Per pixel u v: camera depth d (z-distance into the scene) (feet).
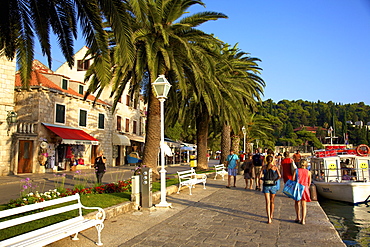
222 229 24.12
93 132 107.76
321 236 22.29
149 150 49.52
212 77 47.14
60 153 91.20
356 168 56.75
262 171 27.58
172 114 74.59
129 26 25.00
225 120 69.31
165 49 44.14
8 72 72.90
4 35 28.14
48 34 29.04
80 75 112.27
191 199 38.50
